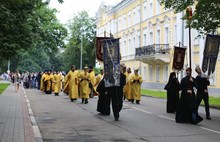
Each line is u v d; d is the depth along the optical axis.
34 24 32.00
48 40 47.50
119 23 68.81
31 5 27.92
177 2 21.09
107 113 16.59
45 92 33.91
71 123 13.88
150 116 16.22
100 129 12.42
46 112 17.53
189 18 20.41
